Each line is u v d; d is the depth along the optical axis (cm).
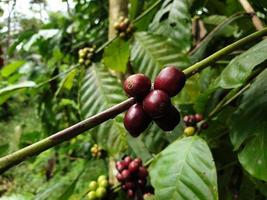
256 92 26
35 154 14
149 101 16
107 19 65
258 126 25
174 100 32
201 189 23
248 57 23
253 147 24
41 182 109
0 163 13
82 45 63
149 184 33
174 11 36
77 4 65
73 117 71
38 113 60
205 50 44
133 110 16
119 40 37
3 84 65
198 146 25
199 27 50
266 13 37
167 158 26
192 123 31
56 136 14
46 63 70
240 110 26
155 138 35
